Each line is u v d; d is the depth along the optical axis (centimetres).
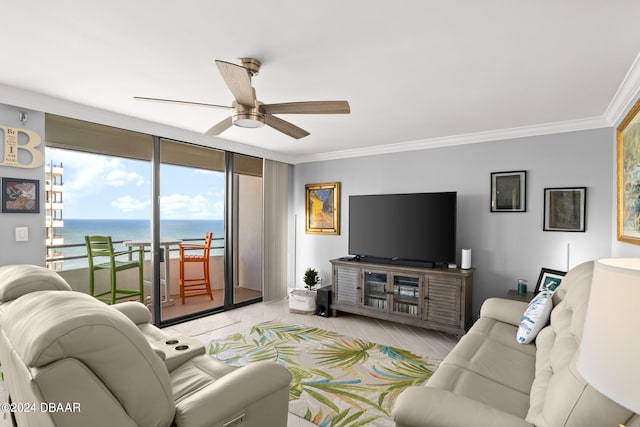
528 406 169
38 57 221
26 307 121
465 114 335
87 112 321
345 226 520
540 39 194
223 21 178
